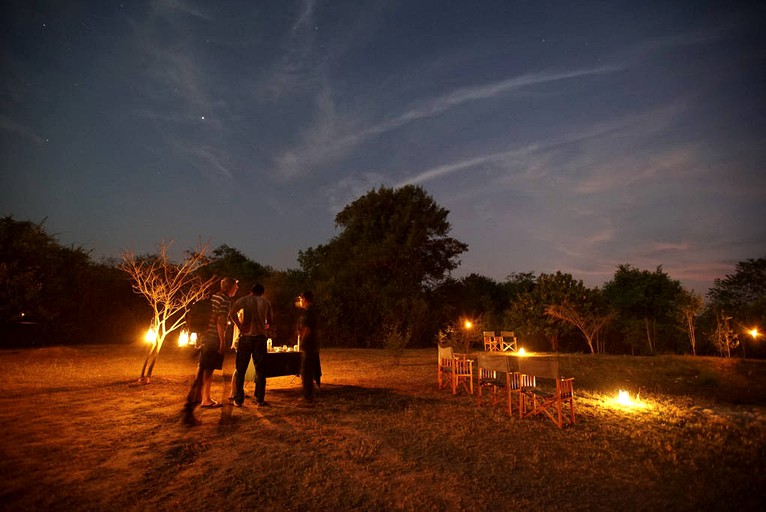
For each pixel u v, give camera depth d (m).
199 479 4.09
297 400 7.57
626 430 5.95
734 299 23.50
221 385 9.11
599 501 3.85
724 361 14.87
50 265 20.16
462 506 3.76
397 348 14.69
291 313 25.11
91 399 7.21
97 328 22.62
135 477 4.06
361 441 5.29
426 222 32.34
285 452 4.83
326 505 3.70
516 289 39.19
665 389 9.50
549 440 5.48
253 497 3.78
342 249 32.53
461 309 33.16
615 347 26.42
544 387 9.40
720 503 3.76
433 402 7.65
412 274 30.81
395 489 4.04
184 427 5.64
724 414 7.15
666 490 4.05
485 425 6.10
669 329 23.62
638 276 26.05
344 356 17.36
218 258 32.97
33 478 3.93
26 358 13.11
